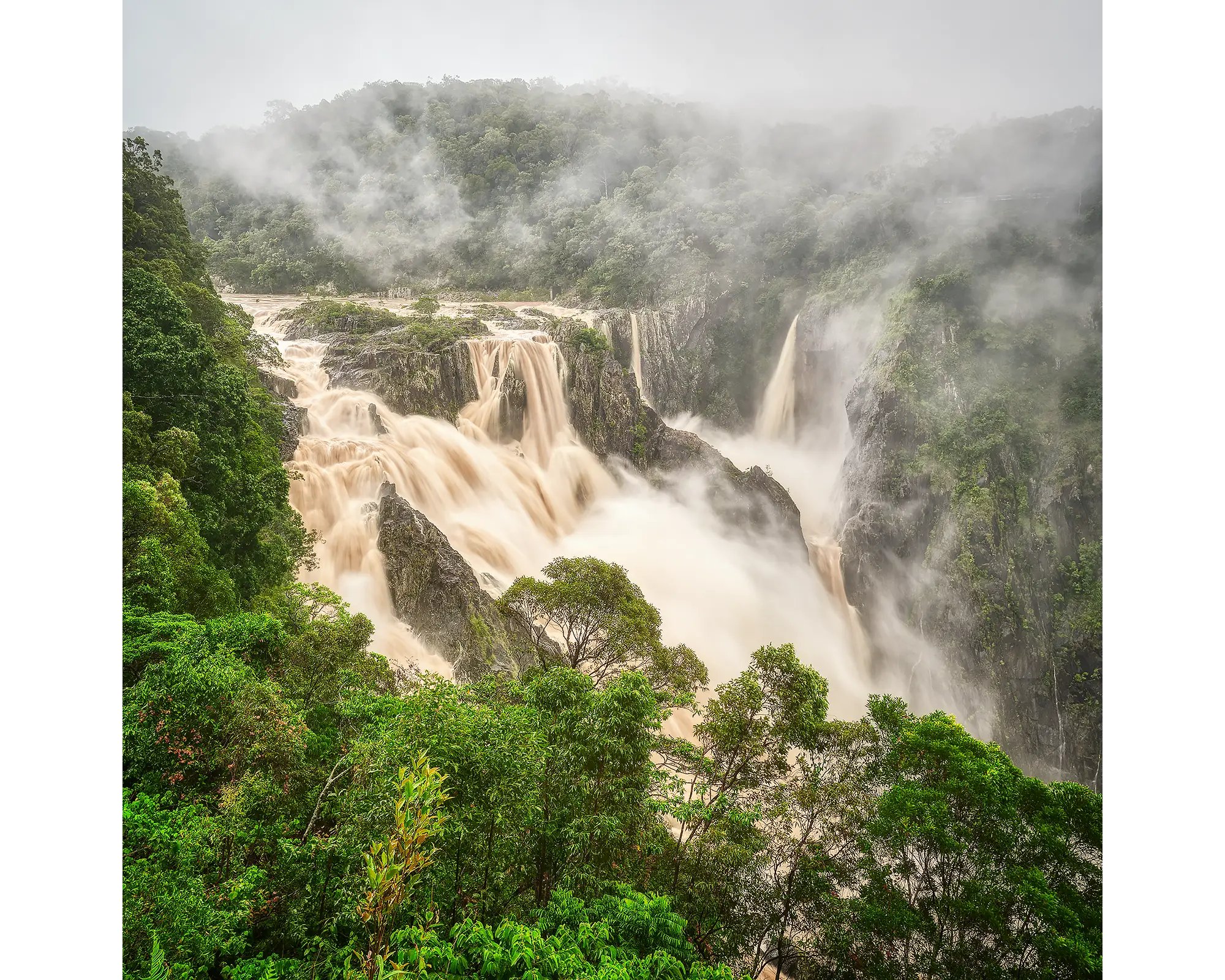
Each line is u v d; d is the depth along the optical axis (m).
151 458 28.92
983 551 72.50
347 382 62.25
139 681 16.48
